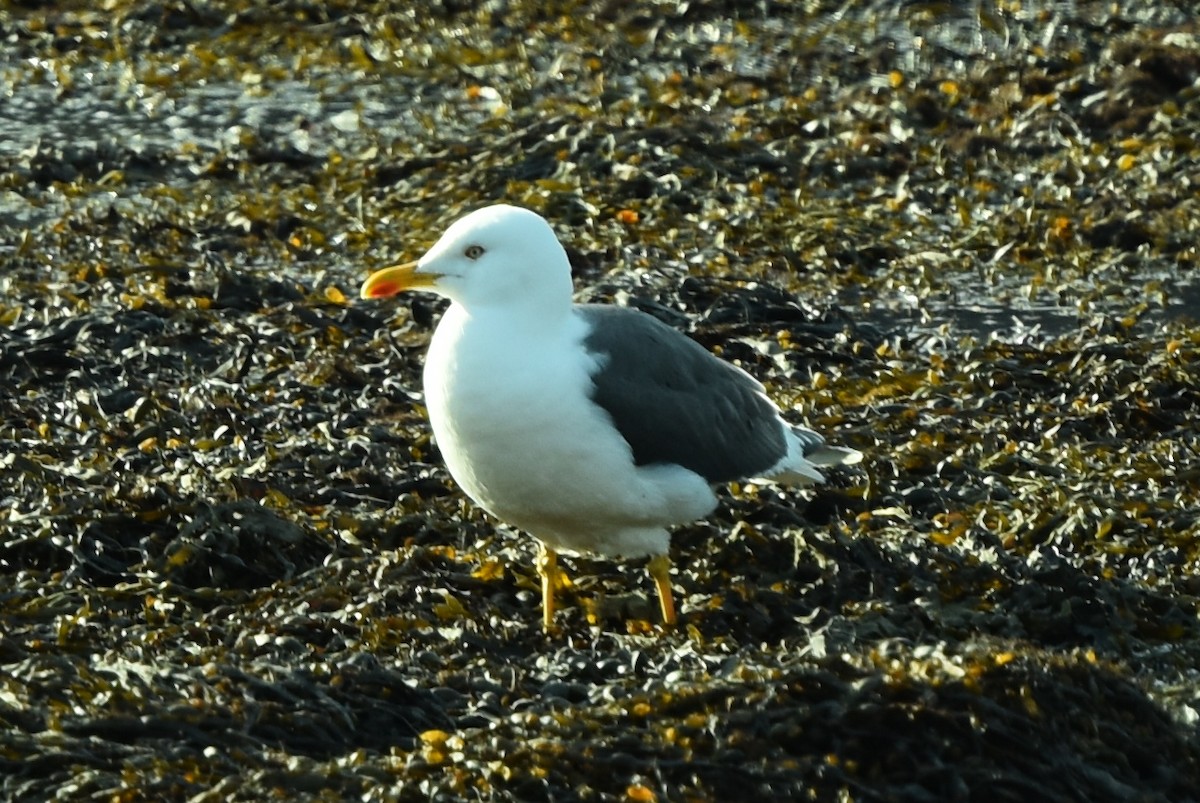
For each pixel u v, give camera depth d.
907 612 11.57
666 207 20.27
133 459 13.80
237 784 8.73
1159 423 15.05
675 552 12.56
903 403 15.48
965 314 18.11
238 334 16.69
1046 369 16.08
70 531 12.40
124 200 21.08
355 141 23.31
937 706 9.34
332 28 27.48
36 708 9.43
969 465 14.05
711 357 12.05
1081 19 26.91
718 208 20.25
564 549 11.83
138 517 12.55
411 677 10.50
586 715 9.48
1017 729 9.34
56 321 16.84
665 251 19.19
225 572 12.03
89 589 11.57
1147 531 12.97
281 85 25.38
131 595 11.61
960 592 11.92
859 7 28.27
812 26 27.50
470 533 12.82
